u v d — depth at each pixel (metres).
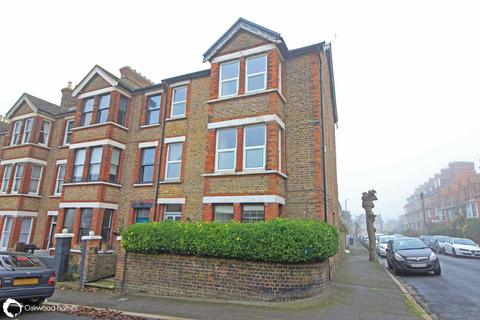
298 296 8.23
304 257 8.23
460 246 22.84
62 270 12.14
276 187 11.21
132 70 18.48
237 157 12.07
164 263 9.73
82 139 16.39
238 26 13.31
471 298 8.90
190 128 14.73
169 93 15.90
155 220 14.32
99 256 11.80
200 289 9.01
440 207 62.19
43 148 19.55
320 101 12.56
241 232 8.69
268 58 12.55
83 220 15.07
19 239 17.91
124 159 16.25
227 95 13.21
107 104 16.44
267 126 11.84
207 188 12.30
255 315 7.03
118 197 15.69
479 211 44.06
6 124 24.86
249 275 8.54
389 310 7.46
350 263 17.98
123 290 10.16
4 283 7.18
